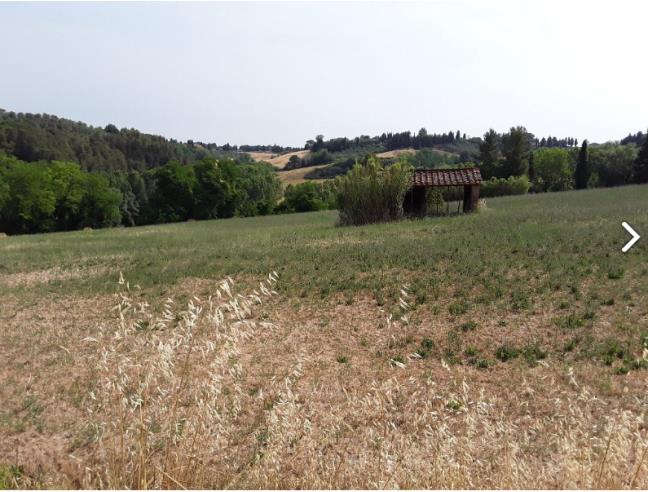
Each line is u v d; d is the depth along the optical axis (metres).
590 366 7.74
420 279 13.67
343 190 31.14
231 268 17.16
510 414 6.50
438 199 35.16
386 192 30.33
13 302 14.12
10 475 5.49
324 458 5.40
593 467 4.43
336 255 18.08
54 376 8.51
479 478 4.61
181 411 5.43
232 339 4.86
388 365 8.49
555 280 12.21
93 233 42.38
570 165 84.25
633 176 71.75
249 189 87.56
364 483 4.77
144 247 25.66
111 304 13.48
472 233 20.92
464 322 10.23
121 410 4.99
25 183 60.78
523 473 4.55
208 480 4.89
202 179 72.56
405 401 6.94
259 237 27.05
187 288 14.84
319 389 7.58
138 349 5.51
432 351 9.00
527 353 8.48
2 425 6.79
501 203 39.28
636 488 4.28
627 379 7.22
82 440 6.19
